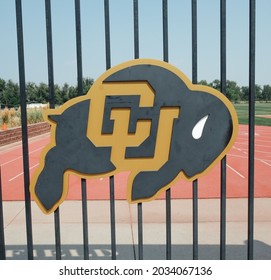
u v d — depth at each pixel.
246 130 27.53
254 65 2.56
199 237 4.62
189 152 2.60
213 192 7.56
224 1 2.49
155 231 4.87
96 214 5.80
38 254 4.12
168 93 2.55
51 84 2.54
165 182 2.62
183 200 6.72
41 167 2.58
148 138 2.58
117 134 2.58
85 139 2.57
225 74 2.56
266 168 10.91
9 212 6.00
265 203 6.39
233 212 5.83
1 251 2.74
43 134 26.70
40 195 2.59
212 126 2.59
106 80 2.52
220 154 2.61
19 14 2.48
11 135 19.62
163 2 2.49
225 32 2.52
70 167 2.58
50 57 2.51
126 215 5.69
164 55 2.53
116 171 2.60
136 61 2.52
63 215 5.74
